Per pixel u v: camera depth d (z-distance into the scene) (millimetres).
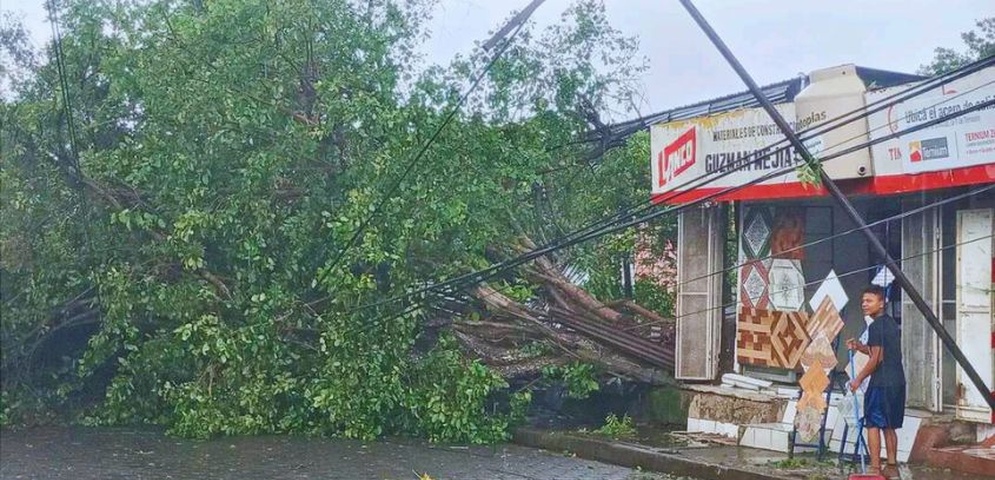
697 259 12508
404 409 13305
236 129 13398
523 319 13273
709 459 10336
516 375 13492
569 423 13430
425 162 12961
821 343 9805
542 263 13883
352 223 12797
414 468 11078
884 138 8555
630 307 13852
